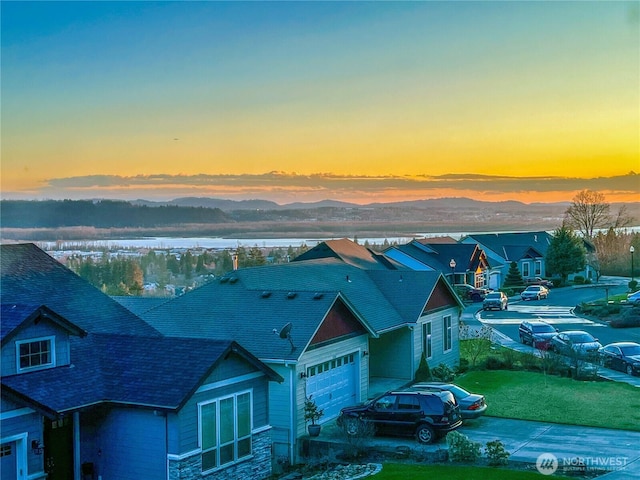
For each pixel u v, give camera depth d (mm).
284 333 23938
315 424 24250
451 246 80000
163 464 18516
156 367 19625
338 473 20359
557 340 37438
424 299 32844
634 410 25875
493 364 34844
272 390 24062
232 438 20156
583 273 87562
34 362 18672
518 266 87625
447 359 35781
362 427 22531
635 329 46844
